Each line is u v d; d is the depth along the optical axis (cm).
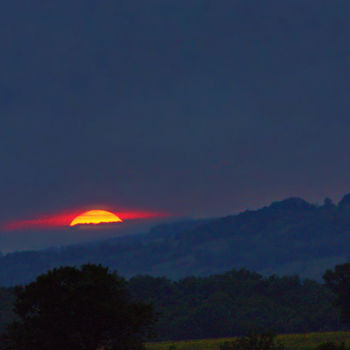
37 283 14462
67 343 14250
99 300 14388
